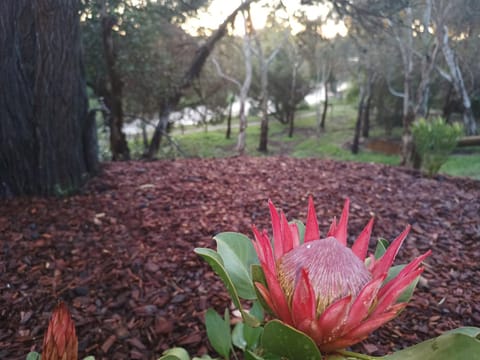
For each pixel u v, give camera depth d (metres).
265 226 3.70
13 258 2.95
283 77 24.59
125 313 2.40
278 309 1.05
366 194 4.94
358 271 1.02
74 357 0.92
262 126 19.69
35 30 3.83
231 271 1.33
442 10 8.37
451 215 4.32
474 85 12.46
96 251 3.12
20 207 3.86
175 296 2.57
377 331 2.25
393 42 11.31
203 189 4.79
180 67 9.89
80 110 4.61
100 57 8.23
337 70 22.72
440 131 6.39
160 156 10.23
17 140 3.97
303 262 1.04
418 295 2.65
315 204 4.41
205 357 1.68
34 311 2.41
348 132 24.58
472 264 3.13
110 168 5.66
